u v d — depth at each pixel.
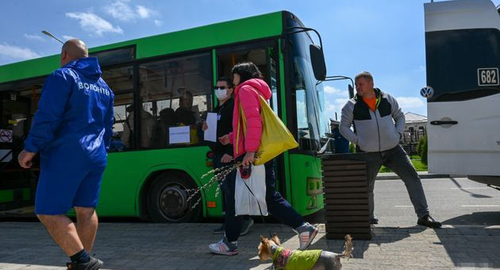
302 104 6.39
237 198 4.36
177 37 6.97
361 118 5.58
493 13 5.79
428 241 4.73
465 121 5.70
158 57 7.05
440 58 5.86
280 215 4.46
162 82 7.00
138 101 7.12
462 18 5.86
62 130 3.56
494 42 5.73
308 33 7.08
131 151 7.04
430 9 5.98
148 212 7.04
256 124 4.16
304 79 6.50
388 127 5.50
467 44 5.80
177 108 6.82
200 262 4.37
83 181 3.78
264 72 6.54
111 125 4.09
